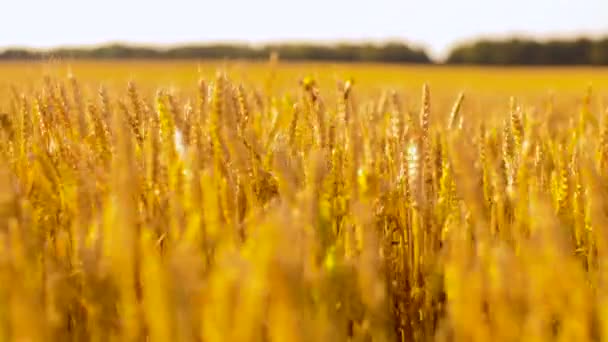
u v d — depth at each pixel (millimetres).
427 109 2221
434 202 2148
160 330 1622
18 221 1876
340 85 2395
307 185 2004
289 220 1702
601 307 1743
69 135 2342
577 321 1690
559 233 1752
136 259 1803
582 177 2154
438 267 2029
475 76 29453
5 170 1910
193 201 1950
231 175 2123
